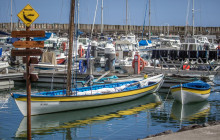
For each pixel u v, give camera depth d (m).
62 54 38.50
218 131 7.82
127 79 26.34
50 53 30.47
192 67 33.53
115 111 18.91
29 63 8.84
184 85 22.20
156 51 29.81
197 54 27.98
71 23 17.88
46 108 17.28
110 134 14.10
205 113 18.39
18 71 31.55
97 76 29.39
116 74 29.67
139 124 15.83
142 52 46.16
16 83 29.48
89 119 16.89
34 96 16.53
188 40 39.03
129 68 32.69
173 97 21.94
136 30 86.69
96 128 15.16
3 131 14.52
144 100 22.45
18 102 16.34
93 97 19.03
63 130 14.83
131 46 43.41
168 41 46.50
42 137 13.73
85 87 20.97
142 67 30.75
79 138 13.55
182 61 29.52
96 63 42.28
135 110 19.22
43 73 29.77
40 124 15.76
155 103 21.48
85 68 29.56
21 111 16.59
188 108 19.95
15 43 8.68
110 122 16.31
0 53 35.34
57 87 27.55
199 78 26.97
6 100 21.80
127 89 22.72
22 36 8.72
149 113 18.42
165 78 27.19
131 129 14.90
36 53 8.76
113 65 33.19
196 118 17.11
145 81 24.03
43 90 25.80
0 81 27.25
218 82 30.66
